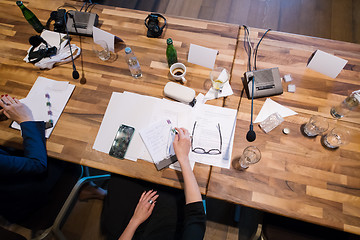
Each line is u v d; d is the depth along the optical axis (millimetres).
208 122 1290
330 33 2492
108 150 1265
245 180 1170
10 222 1163
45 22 1605
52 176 1376
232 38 1483
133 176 1204
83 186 1480
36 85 1435
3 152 1266
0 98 1419
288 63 1403
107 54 1490
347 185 1144
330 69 1323
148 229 1253
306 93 1333
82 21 1526
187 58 1452
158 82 1406
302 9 2613
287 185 1154
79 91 1409
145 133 1281
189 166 1164
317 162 1189
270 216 1321
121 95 1381
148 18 1550
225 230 1799
